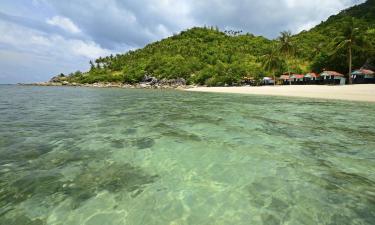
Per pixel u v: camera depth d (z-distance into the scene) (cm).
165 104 2030
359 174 536
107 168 567
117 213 392
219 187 480
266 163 602
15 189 462
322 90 3497
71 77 12450
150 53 13350
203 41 14512
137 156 648
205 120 1181
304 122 1127
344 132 927
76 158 628
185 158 637
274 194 451
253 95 3344
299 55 7700
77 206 409
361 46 4853
